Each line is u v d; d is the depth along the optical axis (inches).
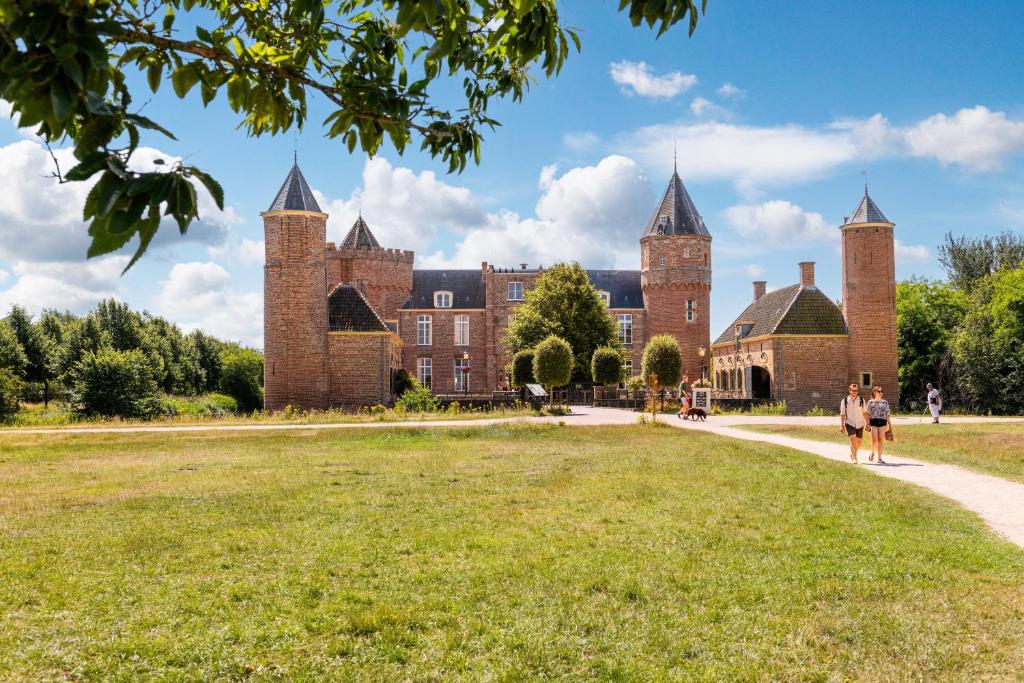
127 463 751.7
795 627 262.1
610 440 979.3
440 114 160.1
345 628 259.8
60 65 90.6
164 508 477.4
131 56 134.3
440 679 220.1
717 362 2687.0
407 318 2812.5
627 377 2623.0
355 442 974.4
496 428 1097.4
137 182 88.4
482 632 256.5
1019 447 845.8
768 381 2234.3
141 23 128.4
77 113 98.7
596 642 248.7
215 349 3511.3
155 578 318.3
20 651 236.2
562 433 1055.6
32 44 91.0
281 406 1788.9
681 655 239.0
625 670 225.0
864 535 398.0
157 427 1190.3
